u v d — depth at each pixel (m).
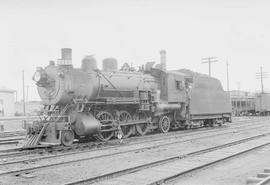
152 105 19.00
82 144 14.50
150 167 9.42
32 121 14.55
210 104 24.91
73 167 9.56
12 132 22.62
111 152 12.46
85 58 15.73
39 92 15.41
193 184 7.51
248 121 33.72
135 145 14.66
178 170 8.97
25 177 8.28
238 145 14.06
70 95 14.74
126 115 17.83
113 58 17.86
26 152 12.52
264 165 9.62
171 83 20.67
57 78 14.68
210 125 26.11
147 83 19.19
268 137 17.19
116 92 16.80
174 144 14.79
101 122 15.79
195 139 16.61
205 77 24.84
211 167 9.41
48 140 13.92
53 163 10.00
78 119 14.55
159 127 20.31
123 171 8.59
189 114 22.20
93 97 15.47
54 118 14.31
